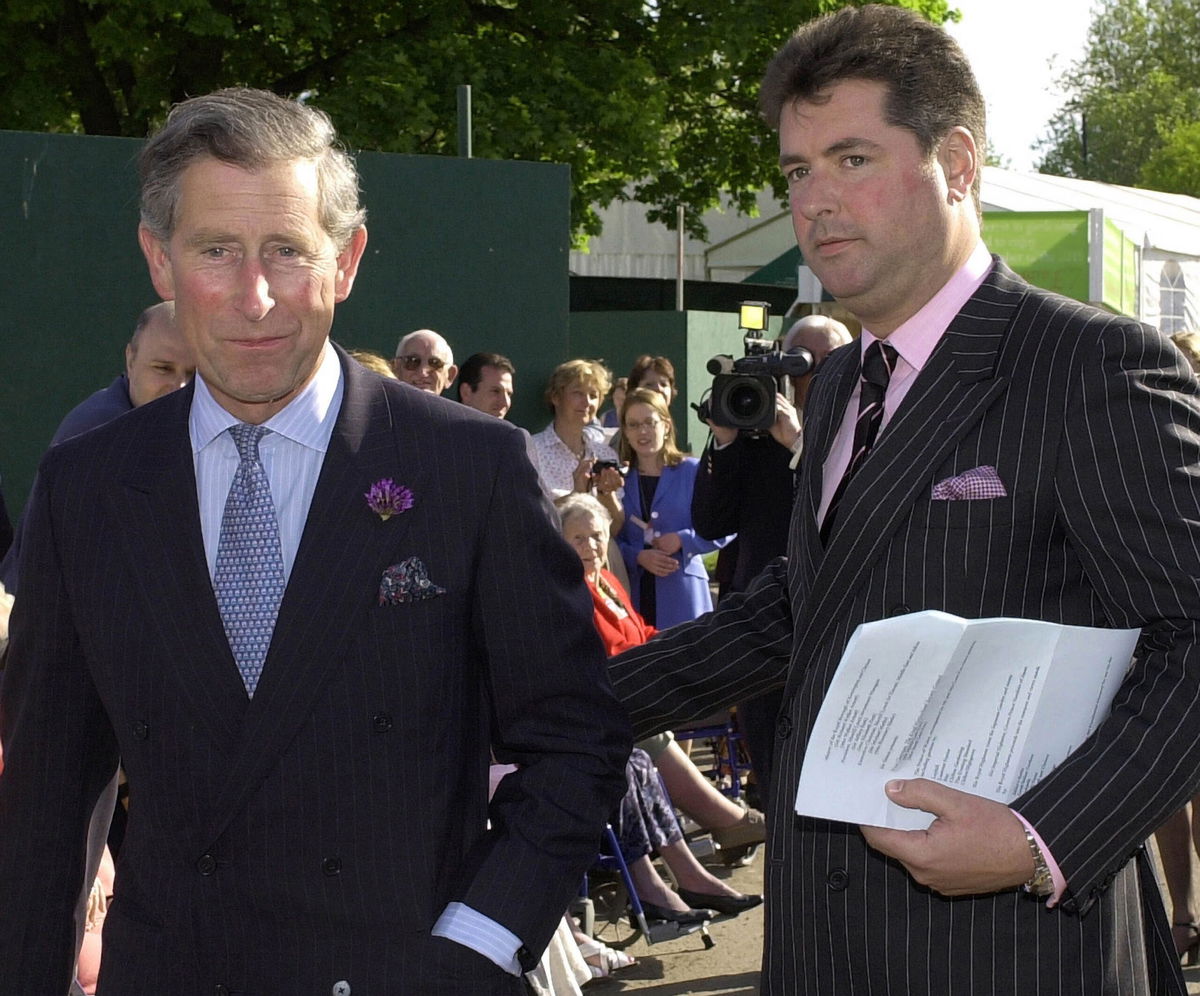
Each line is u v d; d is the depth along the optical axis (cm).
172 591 184
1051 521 184
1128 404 179
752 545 473
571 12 1444
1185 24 5206
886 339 202
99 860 209
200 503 190
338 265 191
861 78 188
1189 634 173
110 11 1230
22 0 1266
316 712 180
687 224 1872
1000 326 192
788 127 195
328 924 180
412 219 644
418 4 1388
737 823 514
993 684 173
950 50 192
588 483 591
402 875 181
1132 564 176
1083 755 174
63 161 564
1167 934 202
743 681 229
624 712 200
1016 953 186
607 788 192
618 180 1531
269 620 185
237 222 176
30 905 192
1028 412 185
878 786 176
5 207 557
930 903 189
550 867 184
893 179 189
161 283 192
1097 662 175
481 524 188
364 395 193
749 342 468
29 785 194
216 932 182
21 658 196
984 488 185
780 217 2033
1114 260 1138
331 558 183
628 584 589
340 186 186
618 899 480
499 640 189
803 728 201
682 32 1464
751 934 486
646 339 1346
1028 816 170
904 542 190
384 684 181
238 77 1402
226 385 181
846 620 196
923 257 193
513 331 673
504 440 192
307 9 1270
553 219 677
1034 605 185
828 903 196
